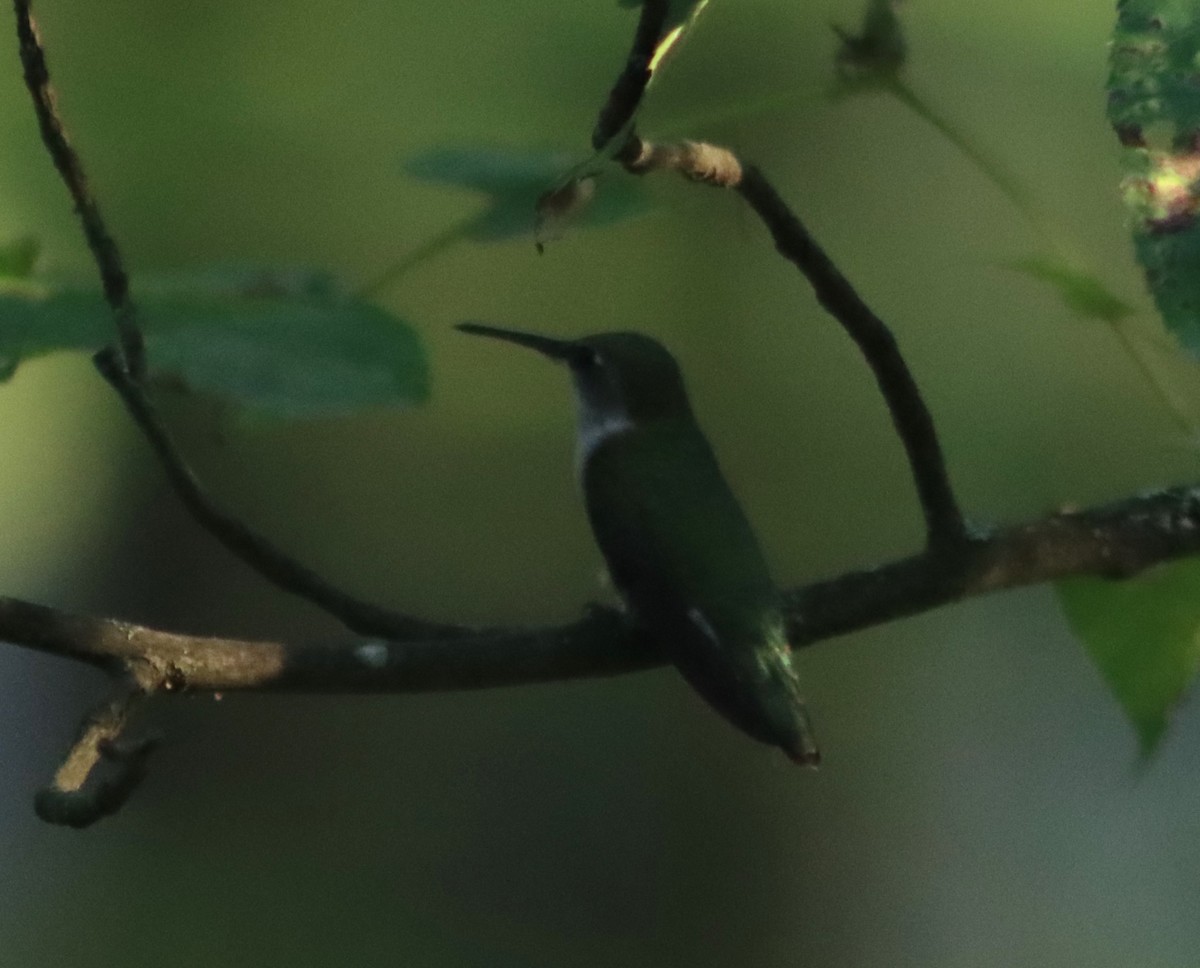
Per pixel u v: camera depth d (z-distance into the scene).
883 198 12.39
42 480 12.93
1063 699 14.88
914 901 14.60
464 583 13.64
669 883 14.15
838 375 13.24
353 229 11.70
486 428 13.24
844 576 4.11
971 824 14.74
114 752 2.85
